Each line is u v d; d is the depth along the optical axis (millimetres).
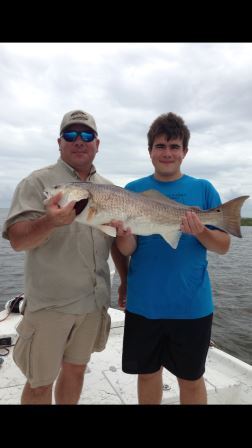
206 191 3240
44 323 2861
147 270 3043
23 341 2904
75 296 2928
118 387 3734
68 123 3059
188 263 3002
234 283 13062
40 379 2844
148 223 3076
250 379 3846
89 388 3703
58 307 2871
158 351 3045
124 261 3547
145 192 3141
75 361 3109
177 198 3178
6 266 15609
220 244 3020
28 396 2895
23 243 2641
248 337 7762
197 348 2938
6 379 3791
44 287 2881
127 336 3105
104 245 3158
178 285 2945
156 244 3092
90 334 3109
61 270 2895
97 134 3223
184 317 2930
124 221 3037
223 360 4250
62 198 2779
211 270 16141
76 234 2949
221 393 3641
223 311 9570
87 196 2865
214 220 3070
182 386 3014
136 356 3039
